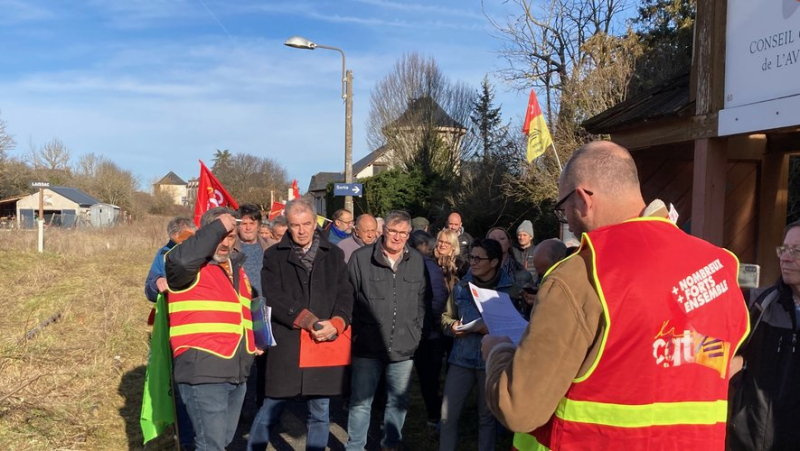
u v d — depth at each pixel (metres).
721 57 4.43
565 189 1.89
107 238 20.59
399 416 4.36
